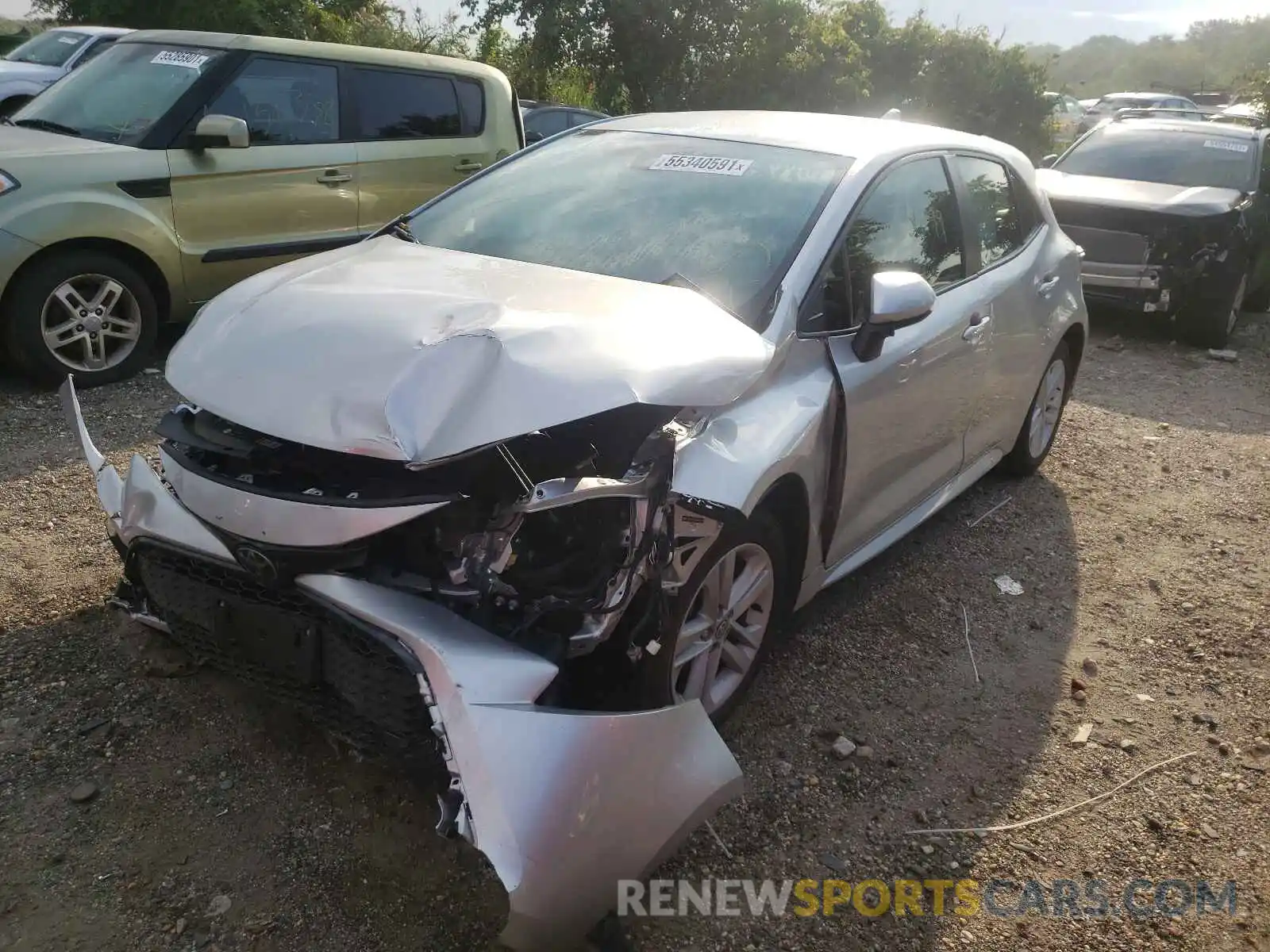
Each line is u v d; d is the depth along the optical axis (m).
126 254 5.64
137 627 3.33
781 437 2.88
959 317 3.96
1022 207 4.85
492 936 2.37
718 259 3.26
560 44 17.50
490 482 2.42
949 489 4.41
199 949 2.28
